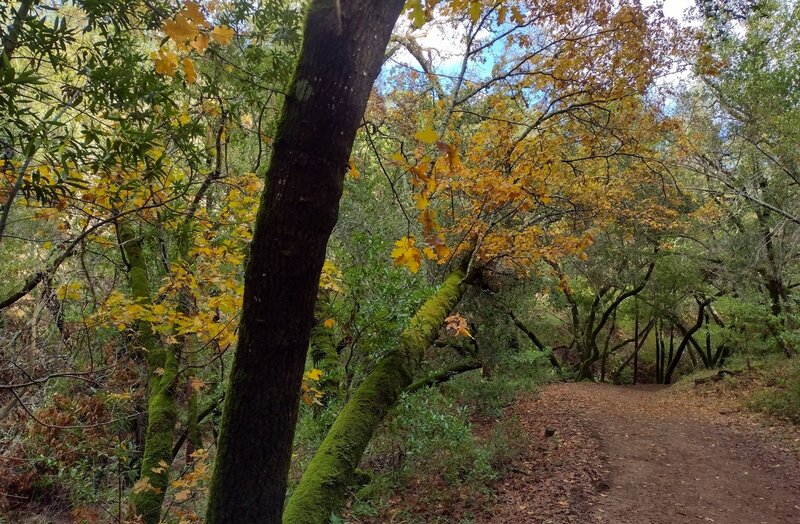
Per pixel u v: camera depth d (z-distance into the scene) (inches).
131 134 98.4
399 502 237.6
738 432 357.1
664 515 223.1
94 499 183.8
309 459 214.7
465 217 283.1
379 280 198.8
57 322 194.9
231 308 181.8
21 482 211.9
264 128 196.9
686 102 490.6
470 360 437.4
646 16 246.5
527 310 511.5
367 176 308.7
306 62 86.0
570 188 327.6
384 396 180.1
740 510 229.5
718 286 594.2
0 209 106.8
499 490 257.4
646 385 733.9
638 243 563.8
